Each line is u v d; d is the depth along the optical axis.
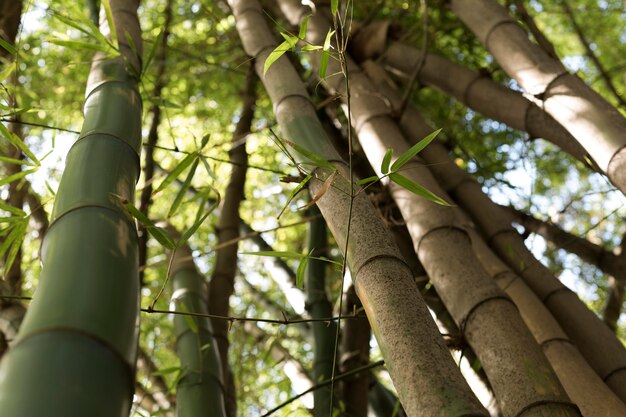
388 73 3.40
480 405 1.17
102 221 1.17
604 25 4.44
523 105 2.45
